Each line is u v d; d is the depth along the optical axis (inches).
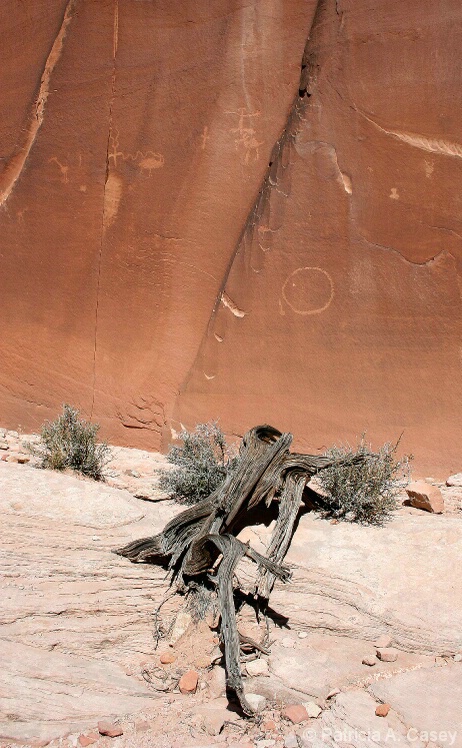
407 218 291.4
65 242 340.5
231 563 202.1
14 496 249.4
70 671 193.9
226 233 318.3
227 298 316.5
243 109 313.7
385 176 293.1
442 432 289.6
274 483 236.7
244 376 313.3
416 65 287.1
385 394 295.9
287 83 307.7
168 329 326.6
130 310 332.2
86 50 334.6
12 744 176.6
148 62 325.7
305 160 303.9
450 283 288.0
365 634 204.8
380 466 253.9
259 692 189.8
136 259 330.6
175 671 198.7
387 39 290.2
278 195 308.0
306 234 304.3
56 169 341.4
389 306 295.3
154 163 327.0
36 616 206.5
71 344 339.6
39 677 191.0
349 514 246.1
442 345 290.2
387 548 227.8
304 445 303.7
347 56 296.0
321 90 300.8
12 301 349.1
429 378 291.7
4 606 207.0
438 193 287.3
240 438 312.0
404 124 289.6
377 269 295.9
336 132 299.1
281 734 178.4
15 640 200.1
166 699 191.2
